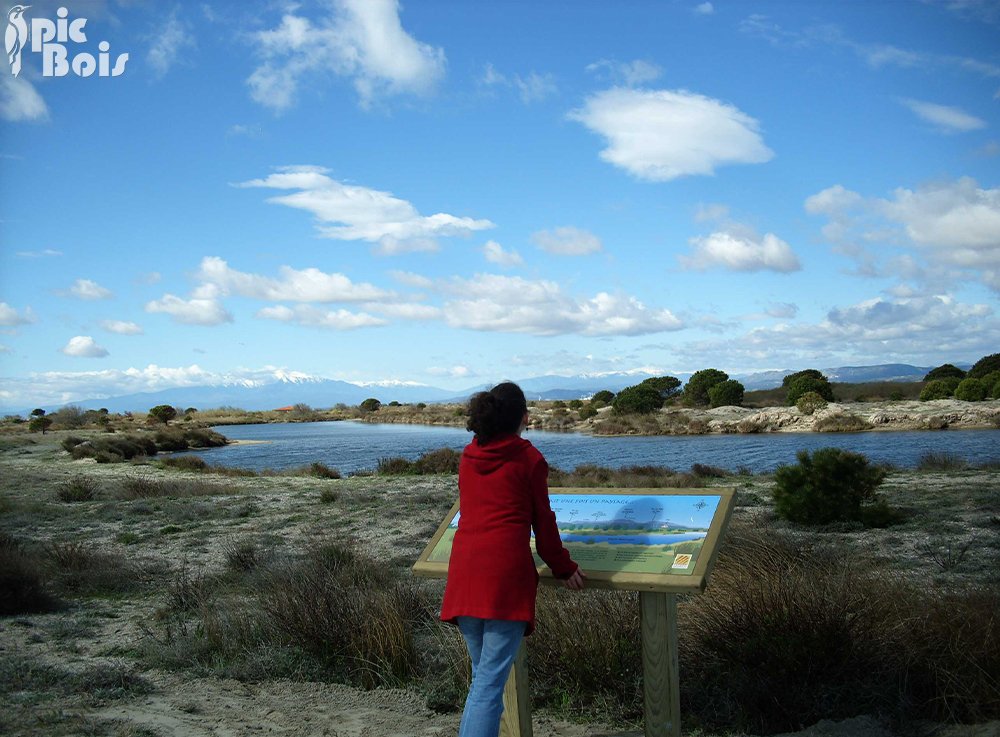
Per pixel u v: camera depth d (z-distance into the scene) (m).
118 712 5.03
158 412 88.56
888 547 10.11
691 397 67.69
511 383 3.77
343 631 6.32
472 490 3.65
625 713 5.05
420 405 124.88
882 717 4.62
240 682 5.94
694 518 3.92
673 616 3.79
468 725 3.40
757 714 4.85
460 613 3.52
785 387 75.88
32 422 70.81
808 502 12.36
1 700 5.22
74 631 7.49
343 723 4.96
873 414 50.09
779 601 5.28
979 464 25.14
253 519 16.22
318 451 50.06
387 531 13.73
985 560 8.91
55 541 12.68
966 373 71.56
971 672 4.67
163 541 13.55
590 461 35.53
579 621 5.65
